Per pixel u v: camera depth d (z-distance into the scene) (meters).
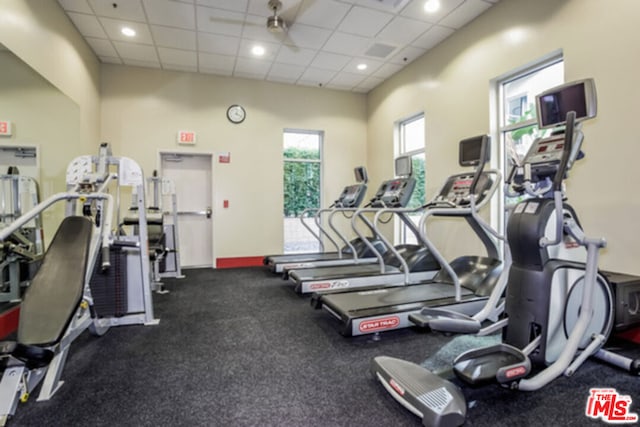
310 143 6.93
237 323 3.24
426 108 5.21
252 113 6.32
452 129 4.68
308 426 1.70
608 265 2.88
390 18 4.26
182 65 5.66
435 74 5.00
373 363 2.12
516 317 2.13
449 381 1.90
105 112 5.51
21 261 3.34
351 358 2.47
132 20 4.24
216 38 4.74
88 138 4.84
